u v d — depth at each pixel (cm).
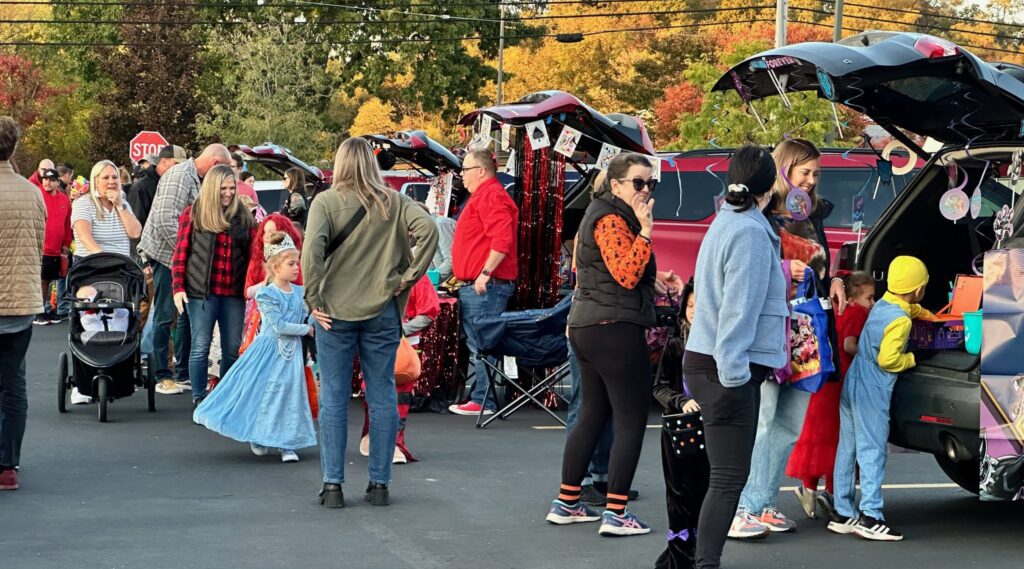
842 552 605
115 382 961
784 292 528
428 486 745
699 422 538
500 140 1099
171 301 1088
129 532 621
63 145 6450
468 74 4866
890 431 648
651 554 594
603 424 647
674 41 5353
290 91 4475
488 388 1029
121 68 4712
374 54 4891
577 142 1018
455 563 574
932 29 6159
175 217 1020
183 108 4700
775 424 624
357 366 1064
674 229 1123
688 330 578
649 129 5088
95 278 977
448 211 1266
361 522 652
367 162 682
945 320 638
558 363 949
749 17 6009
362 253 677
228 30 4909
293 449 812
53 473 764
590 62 6353
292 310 812
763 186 517
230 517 658
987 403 588
